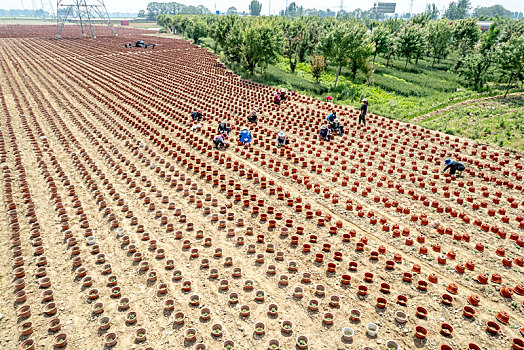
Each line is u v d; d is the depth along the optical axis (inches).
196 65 1665.8
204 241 386.6
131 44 2335.1
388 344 259.3
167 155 639.8
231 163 593.3
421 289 315.9
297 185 524.1
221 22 1755.7
